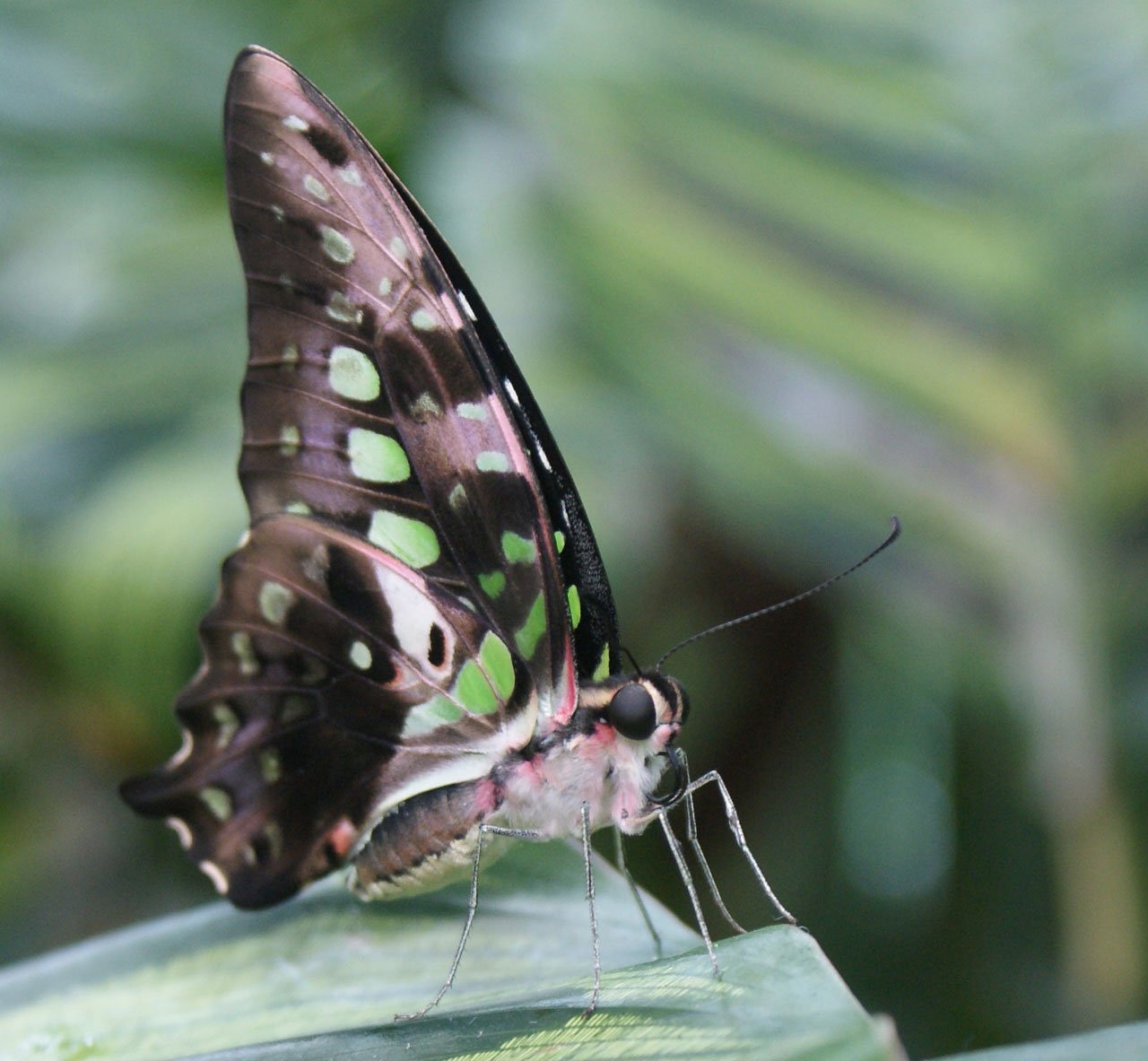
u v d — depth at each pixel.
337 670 0.55
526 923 0.55
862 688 0.83
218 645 0.55
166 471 0.60
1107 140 0.58
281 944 0.55
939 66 0.59
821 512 0.58
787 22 0.60
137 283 0.62
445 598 0.55
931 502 0.58
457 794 0.55
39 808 0.61
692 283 0.59
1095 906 0.57
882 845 0.87
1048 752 0.57
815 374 0.58
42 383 0.61
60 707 0.60
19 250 0.62
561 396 0.60
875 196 0.59
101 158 0.63
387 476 0.55
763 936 0.53
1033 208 0.58
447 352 0.54
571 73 0.61
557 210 0.60
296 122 0.54
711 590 0.62
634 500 0.60
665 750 0.55
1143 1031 0.52
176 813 0.55
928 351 0.58
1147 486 0.57
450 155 0.65
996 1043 0.62
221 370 0.61
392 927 0.55
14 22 0.62
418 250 0.54
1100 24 0.59
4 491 0.60
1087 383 0.57
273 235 0.54
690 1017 0.52
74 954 0.55
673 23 0.61
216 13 0.62
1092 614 0.57
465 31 0.63
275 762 0.55
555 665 0.55
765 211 0.59
